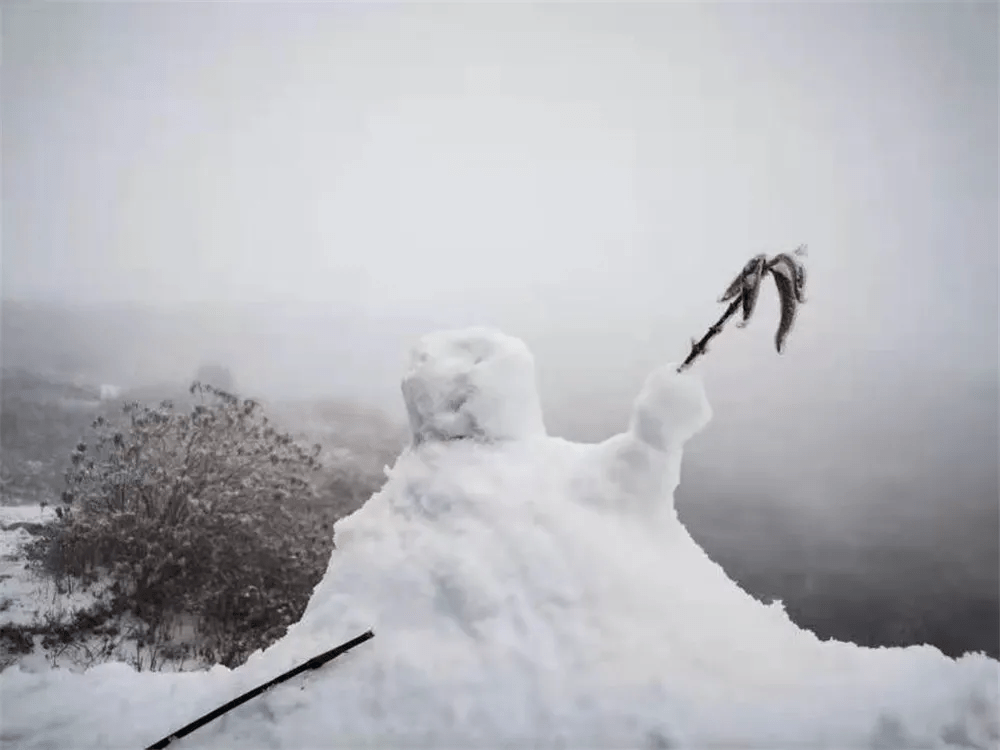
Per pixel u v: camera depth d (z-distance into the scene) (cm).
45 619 1049
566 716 309
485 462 401
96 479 1226
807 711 309
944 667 348
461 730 311
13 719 387
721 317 371
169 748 338
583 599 349
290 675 344
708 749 293
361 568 384
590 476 392
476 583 355
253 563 1199
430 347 432
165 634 1105
